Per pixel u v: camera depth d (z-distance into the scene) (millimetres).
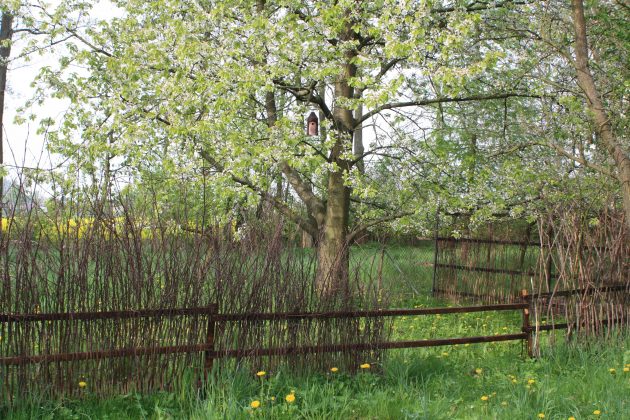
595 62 10164
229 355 5293
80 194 5590
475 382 5859
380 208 11812
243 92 9164
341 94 10945
